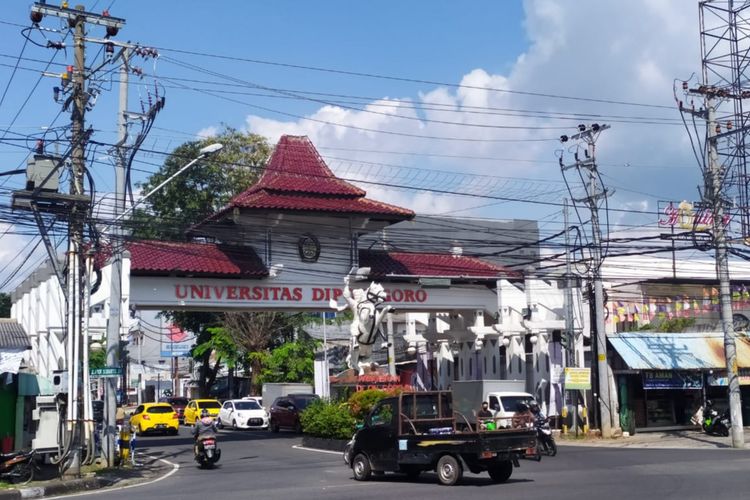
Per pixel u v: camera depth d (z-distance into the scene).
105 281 25.61
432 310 36.28
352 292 33.22
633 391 35.78
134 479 20.69
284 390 48.72
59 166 19.94
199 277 30.61
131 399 83.38
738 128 29.69
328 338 66.12
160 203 48.06
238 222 31.77
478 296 36.47
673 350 35.31
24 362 26.50
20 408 23.44
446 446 17.12
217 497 15.32
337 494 15.43
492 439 16.88
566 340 34.03
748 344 36.97
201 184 49.62
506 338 36.88
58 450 21.75
